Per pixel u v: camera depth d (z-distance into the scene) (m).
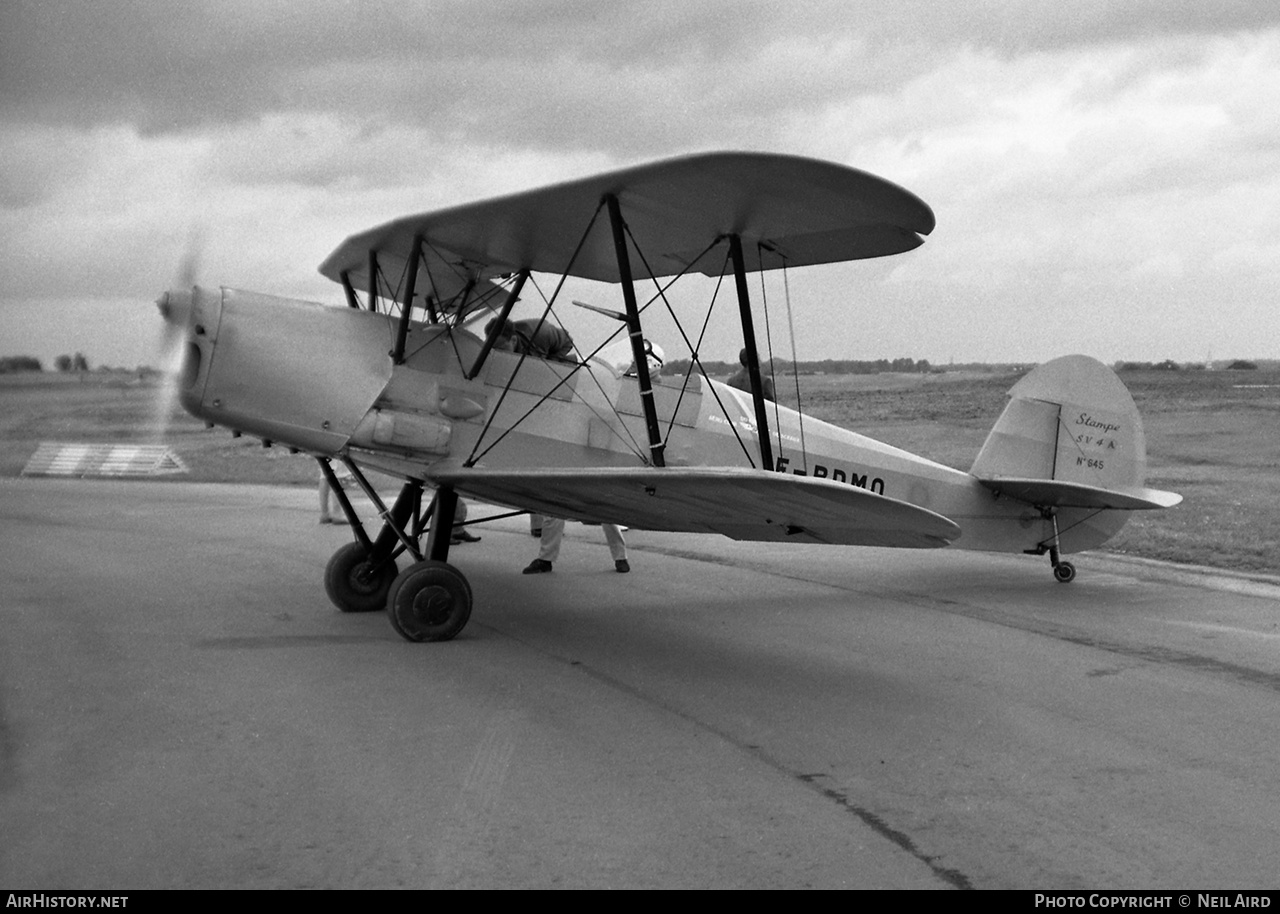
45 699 5.05
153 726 4.65
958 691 5.67
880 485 9.42
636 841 3.51
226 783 3.95
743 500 6.00
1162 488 15.35
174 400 6.64
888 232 7.06
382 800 3.81
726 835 3.58
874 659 6.43
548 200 6.54
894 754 4.55
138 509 14.30
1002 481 9.52
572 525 14.12
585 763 4.32
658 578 9.55
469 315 8.29
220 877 3.13
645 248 7.56
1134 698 5.55
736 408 8.73
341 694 5.28
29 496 15.84
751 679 5.86
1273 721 5.13
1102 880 3.27
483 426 7.54
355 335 7.27
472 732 4.69
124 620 7.01
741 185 6.07
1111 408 10.09
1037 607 8.32
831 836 3.59
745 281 7.01
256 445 23.89
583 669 5.98
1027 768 4.38
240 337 6.78
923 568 10.43
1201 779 4.26
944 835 3.63
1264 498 14.44
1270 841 3.62
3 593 7.93
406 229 7.21
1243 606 8.38
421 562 6.73
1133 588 9.28
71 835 3.43
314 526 12.61
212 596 8.00
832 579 9.67
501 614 7.64
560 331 7.98
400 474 7.38
